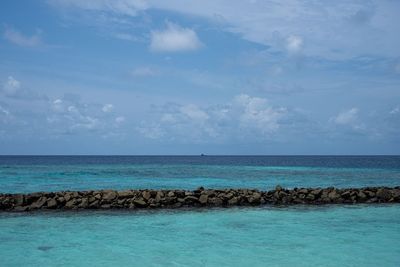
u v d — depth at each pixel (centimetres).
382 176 6675
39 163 13238
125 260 1598
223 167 10525
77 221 2316
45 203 2700
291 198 3056
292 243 1858
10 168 8894
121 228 2147
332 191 3222
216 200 2914
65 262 1570
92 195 2859
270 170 8931
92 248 1762
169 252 1708
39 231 2066
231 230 2116
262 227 2191
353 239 1934
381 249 1761
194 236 1983
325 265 1546
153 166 11125
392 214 2612
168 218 2422
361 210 2766
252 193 3080
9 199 2669
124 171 8062
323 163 14525
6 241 1866
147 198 2836
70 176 6362
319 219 2423
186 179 5978
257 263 1566
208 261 1590
